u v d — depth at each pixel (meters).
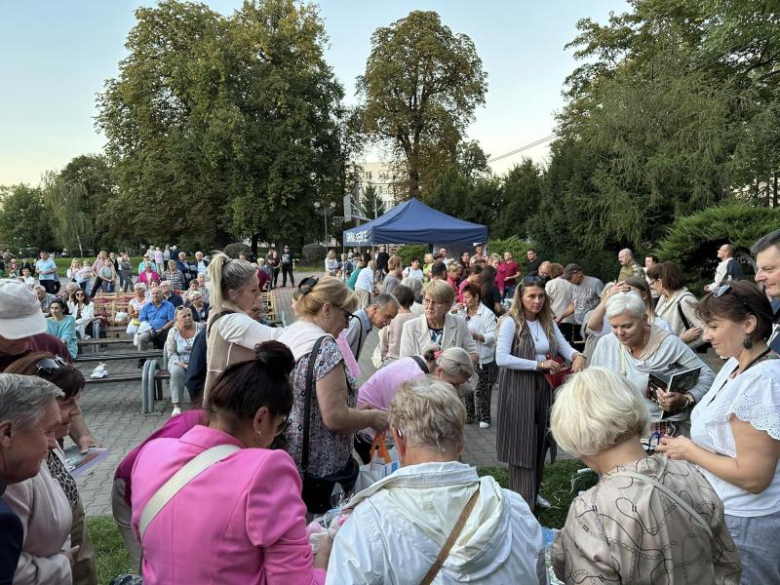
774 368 1.83
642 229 17.12
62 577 1.81
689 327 4.53
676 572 1.34
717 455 1.92
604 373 1.56
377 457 2.95
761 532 1.89
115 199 34.50
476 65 32.78
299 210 32.44
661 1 21.91
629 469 1.44
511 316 3.76
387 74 31.61
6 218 60.91
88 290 19.91
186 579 1.38
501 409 3.78
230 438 1.55
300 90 32.34
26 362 2.20
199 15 32.09
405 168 34.78
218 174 31.91
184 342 7.04
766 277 2.50
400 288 5.38
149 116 31.50
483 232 16.31
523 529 1.49
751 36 16.75
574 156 19.64
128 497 1.82
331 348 2.46
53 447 2.03
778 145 16.77
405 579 1.33
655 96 17.05
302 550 1.44
